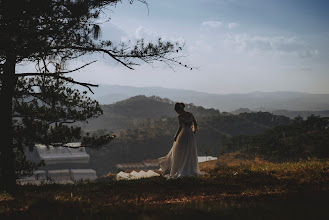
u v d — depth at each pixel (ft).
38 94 42.32
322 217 13.76
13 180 38.47
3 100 37.73
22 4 30.42
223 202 20.79
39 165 48.32
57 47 35.55
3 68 36.45
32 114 42.86
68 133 41.96
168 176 36.83
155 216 13.94
